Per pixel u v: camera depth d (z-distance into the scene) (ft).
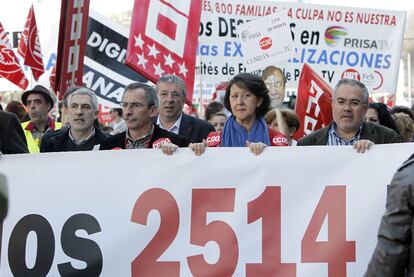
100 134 29.89
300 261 23.00
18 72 48.85
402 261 17.70
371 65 51.39
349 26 50.80
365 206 22.93
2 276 23.86
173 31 33.04
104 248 23.65
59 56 33.53
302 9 50.08
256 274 23.16
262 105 26.78
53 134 30.40
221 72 48.62
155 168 23.63
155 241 23.56
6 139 27.71
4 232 23.95
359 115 26.04
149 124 26.89
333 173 23.08
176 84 30.78
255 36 36.83
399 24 51.37
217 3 48.39
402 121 34.71
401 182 17.76
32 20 47.29
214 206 23.43
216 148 23.49
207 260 23.35
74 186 23.84
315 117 36.50
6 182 24.03
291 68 50.26
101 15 40.52
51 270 23.79
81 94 29.40
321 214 23.04
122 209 23.67
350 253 22.88
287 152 23.27
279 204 23.24
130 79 40.75
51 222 23.88
